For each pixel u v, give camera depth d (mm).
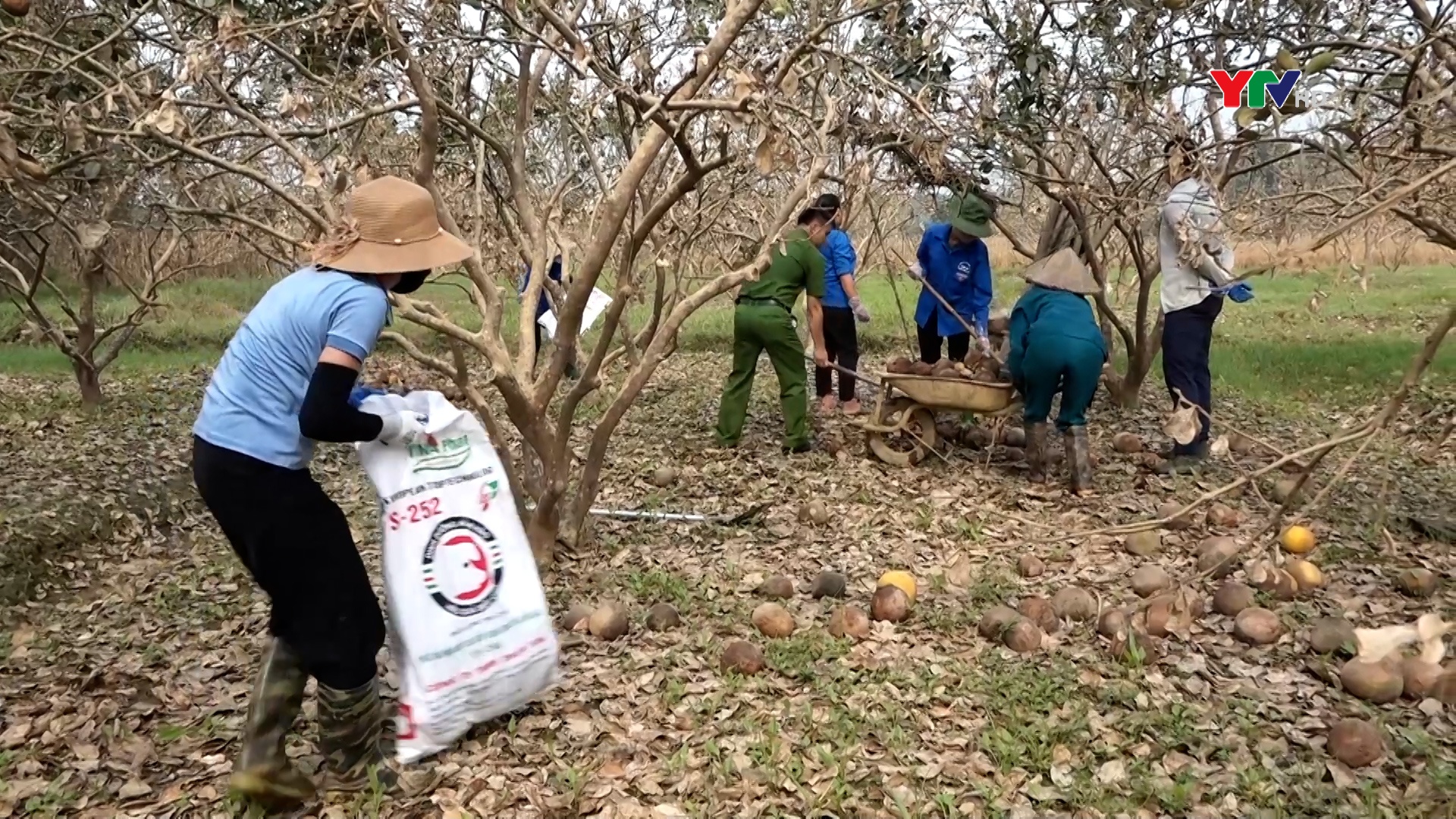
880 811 3328
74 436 9094
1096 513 6367
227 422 3137
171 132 4008
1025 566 5449
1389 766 3490
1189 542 5859
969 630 4730
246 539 3186
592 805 3375
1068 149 8695
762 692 4098
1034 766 3551
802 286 7918
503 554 3660
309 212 4289
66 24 5160
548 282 7656
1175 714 3826
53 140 6160
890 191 9922
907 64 6262
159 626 5062
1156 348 9242
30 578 5746
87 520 6629
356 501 7180
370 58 4980
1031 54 7199
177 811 3385
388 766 3529
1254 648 4469
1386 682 3928
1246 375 10836
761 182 10203
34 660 4715
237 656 4625
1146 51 7254
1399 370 10789
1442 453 7516
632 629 4734
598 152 8961
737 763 3559
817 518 6328
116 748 3789
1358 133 5316
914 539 6047
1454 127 4984
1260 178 8742
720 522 6402
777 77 4062
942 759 3607
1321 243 3043
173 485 7605
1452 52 5410
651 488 7254
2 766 3701
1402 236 8945
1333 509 6371
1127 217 7488
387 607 3604
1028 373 6863
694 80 4156
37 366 13016
